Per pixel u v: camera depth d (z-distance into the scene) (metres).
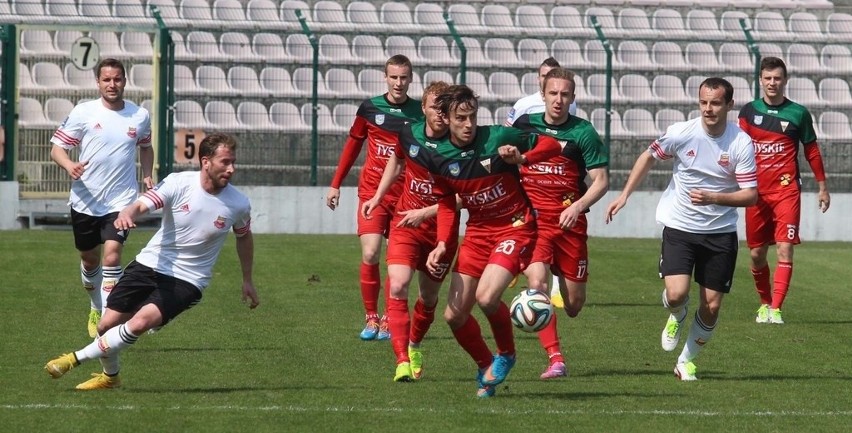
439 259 25.64
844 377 29.70
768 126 39.50
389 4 83.62
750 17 86.69
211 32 76.25
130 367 29.38
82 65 66.50
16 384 26.81
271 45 73.75
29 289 42.69
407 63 34.84
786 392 27.53
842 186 73.88
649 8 87.31
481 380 26.05
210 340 33.84
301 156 71.00
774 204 39.38
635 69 79.44
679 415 24.56
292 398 25.70
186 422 23.11
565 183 30.36
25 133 66.88
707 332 28.81
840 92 80.75
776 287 39.50
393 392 26.55
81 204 33.75
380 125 34.78
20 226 64.69
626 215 68.75
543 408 25.02
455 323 25.77
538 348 33.69
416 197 28.00
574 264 30.72
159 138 66.25
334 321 37.91
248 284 26.97
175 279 25.70
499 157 24.78
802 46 82.62
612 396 26.61
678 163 29.14
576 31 82.50
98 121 33.84
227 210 25.78
